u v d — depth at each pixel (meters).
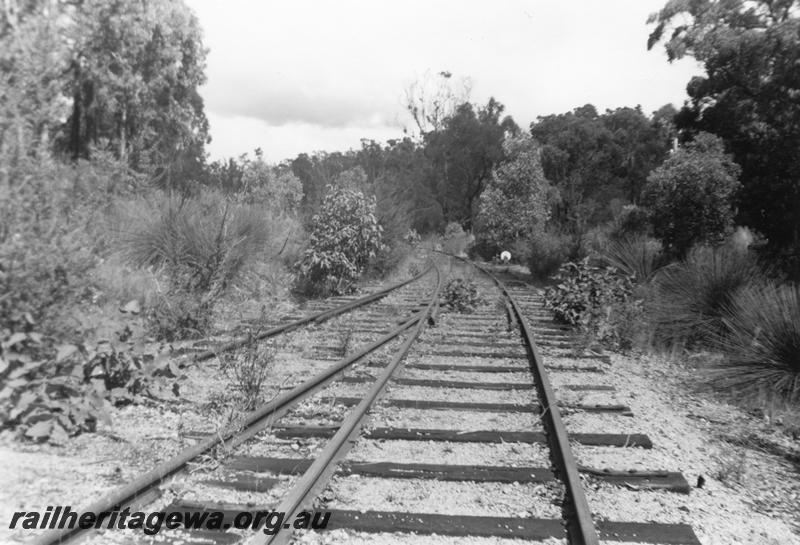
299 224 18.09
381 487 4.23
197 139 33.59
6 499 3.84
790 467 5.30
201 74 31.84
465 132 64.50
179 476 4.21
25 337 5.21
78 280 5.94
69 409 5.00
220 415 5.55
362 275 18.56
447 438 5.22
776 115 15.17
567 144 53.44
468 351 8.80
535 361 7.76
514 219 35.72
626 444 5.26
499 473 4.48
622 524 3.76
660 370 8.70
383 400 6.20
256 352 6.64
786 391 7.05
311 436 5.15
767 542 3.78
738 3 15.54
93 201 7.22
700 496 4.35
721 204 14.13
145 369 5.93
